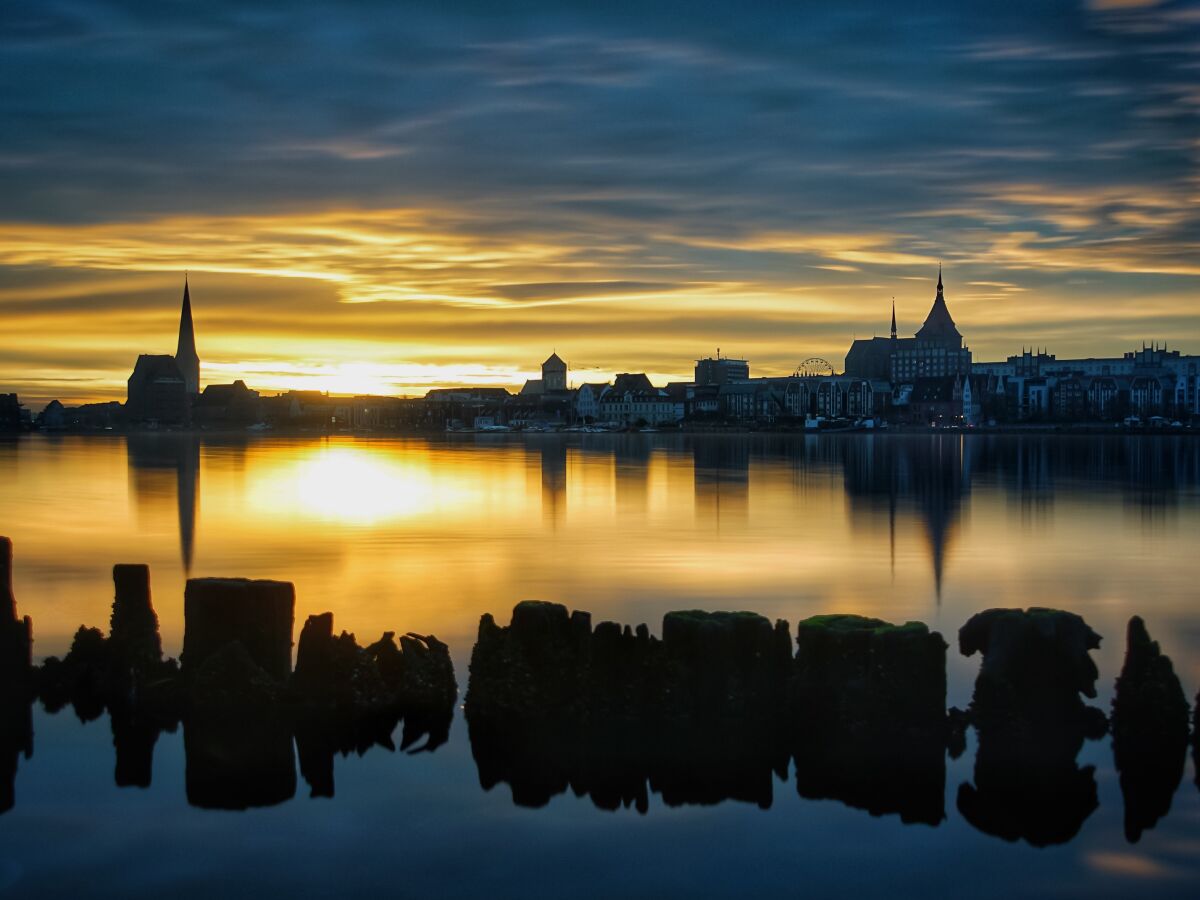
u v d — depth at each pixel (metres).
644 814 19.48
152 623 25.00
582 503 79.88
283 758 21.52
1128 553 50.81
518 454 183.88
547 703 22.14
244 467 134.00
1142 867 17.67
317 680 22.91
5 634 24.27
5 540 24.47
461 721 23.06
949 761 21.11
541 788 20.39
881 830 18.91
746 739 21.62
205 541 54.97
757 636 22.03
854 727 21.17
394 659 23.48
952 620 34.50
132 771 20.91
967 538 56.97
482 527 62.44
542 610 22.83
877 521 66.19
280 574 43.84
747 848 18.25
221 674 22.67
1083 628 22.05
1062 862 17.80
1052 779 20.38
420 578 42.91
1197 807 19.45
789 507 76.50
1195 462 146.38
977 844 18.31
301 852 18.09
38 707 23.95
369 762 21.39
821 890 17.05
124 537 56.94
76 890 16.92
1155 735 21.33
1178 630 32.91
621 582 42.06
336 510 73.44
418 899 16.75
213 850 18.09
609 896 16.88
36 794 20.00
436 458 165.88
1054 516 69.62
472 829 18.89
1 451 189.25
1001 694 21.59
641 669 21.98
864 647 21.50
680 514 70.81
